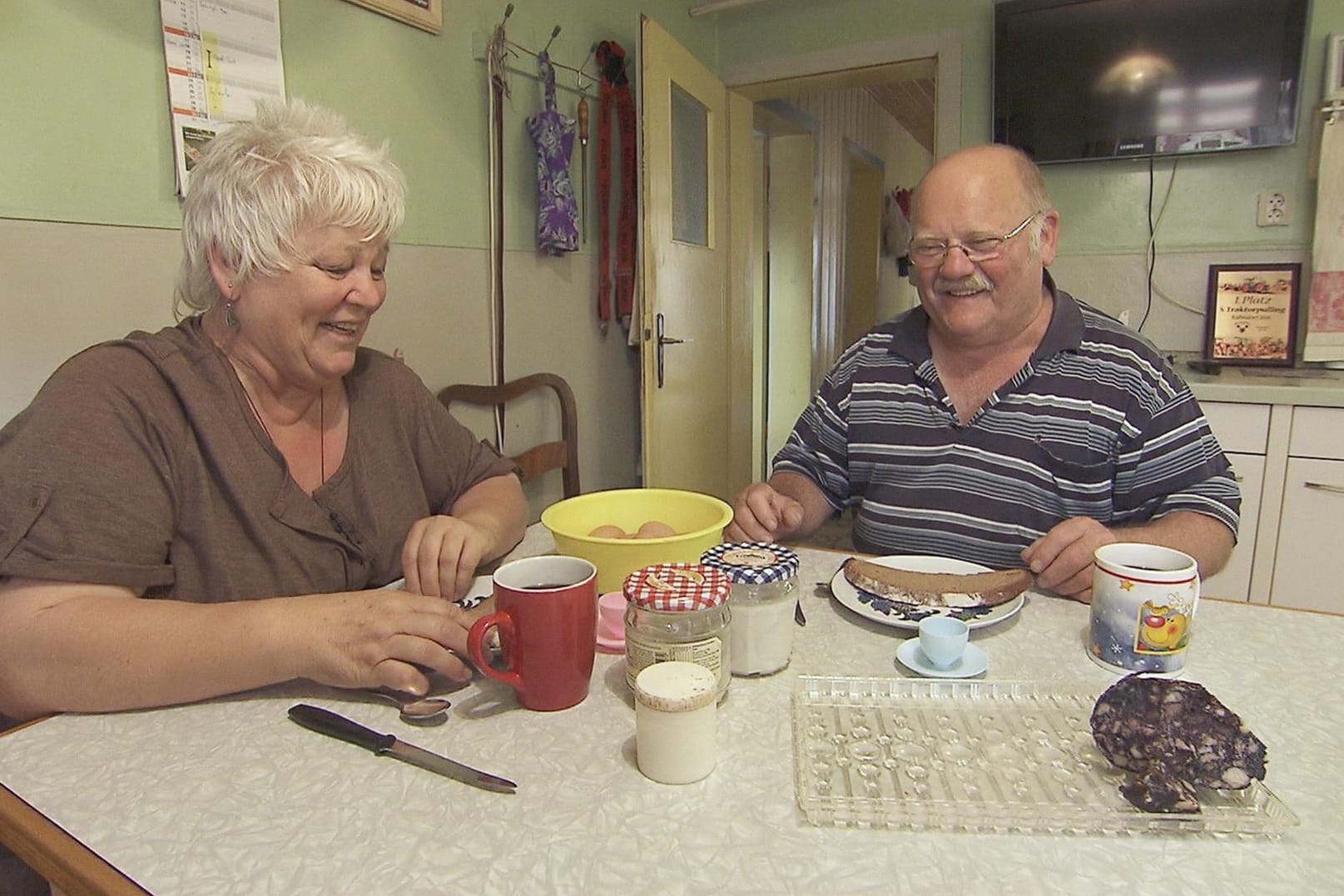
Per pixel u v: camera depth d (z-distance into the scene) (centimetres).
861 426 143
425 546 102
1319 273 252
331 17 189
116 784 65
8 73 139
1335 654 85
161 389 94
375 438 116
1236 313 266
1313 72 253
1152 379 126
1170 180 273
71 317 149
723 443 345
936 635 81
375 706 77
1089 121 272
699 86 303
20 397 143
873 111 527
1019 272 124
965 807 59
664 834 58
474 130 232
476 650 72
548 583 82
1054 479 130
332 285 96
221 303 100
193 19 163
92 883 54
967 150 131
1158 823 58
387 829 59
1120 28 263
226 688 77
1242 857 55
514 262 250
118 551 82
